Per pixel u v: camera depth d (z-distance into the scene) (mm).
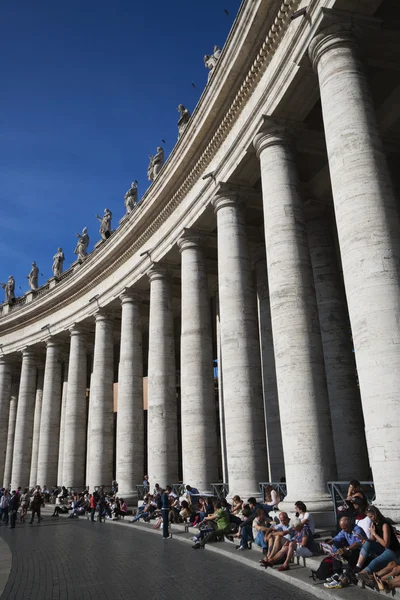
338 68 13102
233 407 18172
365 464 18125
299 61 14773
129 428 29125
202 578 10680
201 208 22922
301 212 16281
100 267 35188
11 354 48219
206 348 23109
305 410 13875
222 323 19438
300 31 14625
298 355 14344
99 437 32906
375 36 14016
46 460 39938
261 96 17281
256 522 13344
